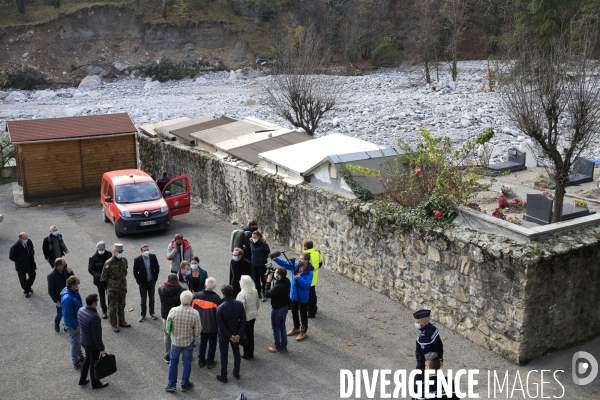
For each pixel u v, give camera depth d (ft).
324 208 46.65
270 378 30.78
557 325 31.94
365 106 127.24
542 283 30.66
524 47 53.21
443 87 151.23
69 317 31.27
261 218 56.80
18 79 210.59
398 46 236.84
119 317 36.81
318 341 34.71
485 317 32.89
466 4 216.54
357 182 44.52
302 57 85.81
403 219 38.42
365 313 38.34
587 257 32.07
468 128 100.73
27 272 42.50
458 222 35.83
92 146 80.48
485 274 32.58
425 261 36.96
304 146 55.11
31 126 79.41
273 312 33.01
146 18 247.09
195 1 258.57
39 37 230.89
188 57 242.37
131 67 229.45
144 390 29.81
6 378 31.12
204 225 62.64
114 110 151.33
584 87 35.96
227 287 30.17
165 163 80.23
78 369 31.99
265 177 54.60
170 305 32.78
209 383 30.50
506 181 61.62
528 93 38.32
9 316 39.19
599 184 58.70
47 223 66.28
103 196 65.57
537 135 36.63
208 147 70.18
